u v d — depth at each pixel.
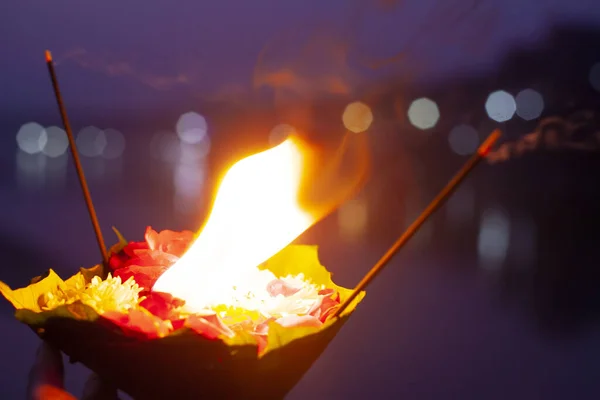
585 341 5.32
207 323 0.95
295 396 4.12
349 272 7.57
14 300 1.13
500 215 12.05
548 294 6.70
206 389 1.01
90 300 1.04
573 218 11.39
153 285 1.11
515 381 4.50
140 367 1.02
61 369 1.14
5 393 4.20
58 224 10.06
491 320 5.80
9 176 20.08
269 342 0.99
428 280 7.19
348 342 5.18
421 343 5.19
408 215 12.25
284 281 1.20
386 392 4.25
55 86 1.24
